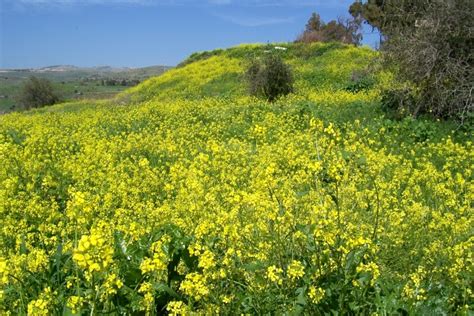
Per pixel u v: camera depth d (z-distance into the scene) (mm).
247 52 34094
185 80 29781
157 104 20562
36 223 6246
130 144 10945
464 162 9188
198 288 3371
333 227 3773
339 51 29828
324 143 5691
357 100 16297
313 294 3404
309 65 27781
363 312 3617
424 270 4246
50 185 7789
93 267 2846
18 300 3711
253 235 4414
